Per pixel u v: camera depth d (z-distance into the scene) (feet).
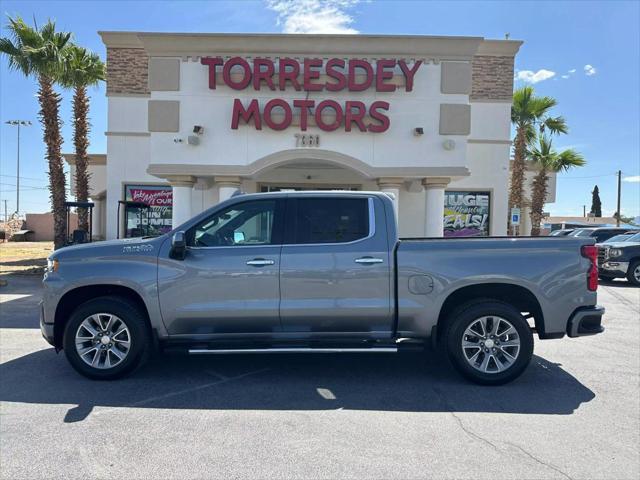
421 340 17.52
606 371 19.01
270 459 11.79
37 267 56.44
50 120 56.90
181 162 42.70
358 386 17.08
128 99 57.93
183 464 11.52
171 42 42.29
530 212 77.61
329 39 42.09
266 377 17.99
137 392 16.28
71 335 17.10
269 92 42.80
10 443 12.53
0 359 20.03
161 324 17.04
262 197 17.72
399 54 42.60
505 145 57.26
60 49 56.49
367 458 11.87
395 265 16.97
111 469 11.27
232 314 16.89
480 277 16.83
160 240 17.44
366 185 55.88
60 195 58.23
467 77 42.86
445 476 11.06
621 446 12.60
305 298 16.92
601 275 51.29
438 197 43.80
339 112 42.11
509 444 12.67
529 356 16.87
